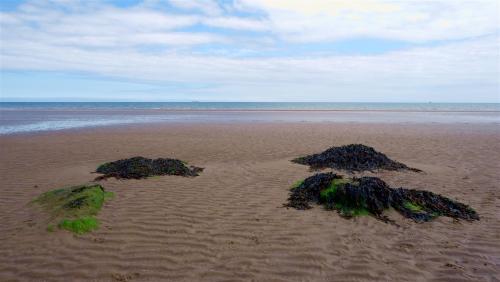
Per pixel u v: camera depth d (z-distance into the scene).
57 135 23.19
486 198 9.12
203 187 9.78
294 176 11.20
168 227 6.88
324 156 12.98
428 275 5.36
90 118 42.25
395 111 71.75
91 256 5.70
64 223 6.54
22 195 8.88
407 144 18.98
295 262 5.66
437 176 11.41
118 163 12.00
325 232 6.77
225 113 58.34
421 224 7.22
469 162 13.91
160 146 18.16
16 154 15.53
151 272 5.32
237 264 5.59
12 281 5.03
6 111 61.84
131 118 42.59
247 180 10.67
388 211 7.69
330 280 5.20
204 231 6.75
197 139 21.09
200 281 5.11
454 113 61.00
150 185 9.82
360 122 36.28
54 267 5.38
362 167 12.09
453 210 7.87
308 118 44.03
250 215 7.61
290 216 7.57
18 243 6.03
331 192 8.21
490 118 44.25
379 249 6.14
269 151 16.56
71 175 11.12
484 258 5.88
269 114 55.28
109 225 6.86
